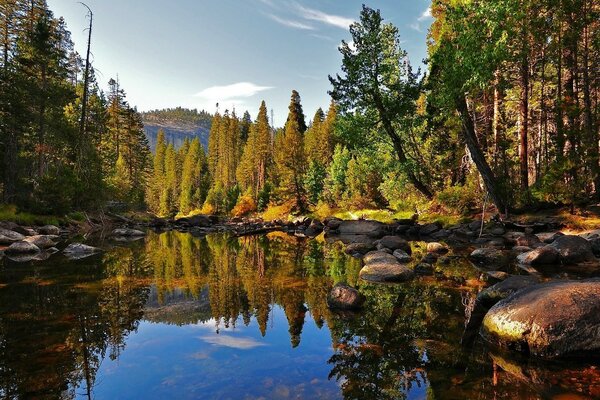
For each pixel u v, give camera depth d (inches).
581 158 698.2
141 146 2628.0
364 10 812.0
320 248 757.9
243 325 267.0
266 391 168.4
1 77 1020.5
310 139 2583.7
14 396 161.9
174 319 279.9
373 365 195.6
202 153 3597.4
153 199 3051.2
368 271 423.8
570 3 703.7
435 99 759.7
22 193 1029.8
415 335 239.0
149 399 161.0
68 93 1238.3
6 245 698.2
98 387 171.6
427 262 508.1
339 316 284.8
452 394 161.2
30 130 1151.6
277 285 397.1
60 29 1654.8
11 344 225.8
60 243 792.3
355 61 802.8
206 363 200.7
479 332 241.1
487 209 893.2
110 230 1179.9
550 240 594.2
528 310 213.2
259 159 2618.1
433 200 1005.8
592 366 187.9
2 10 1317.7
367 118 837.8
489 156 928.3
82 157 1237.7
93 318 279.7
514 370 185.2
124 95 2178.9
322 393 165.6
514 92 959.0
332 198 1742.1
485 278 406.0
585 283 224.4
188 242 908.0
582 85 832.3
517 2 614.2
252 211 2332.7
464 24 668.1
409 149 944.9
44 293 356.5
